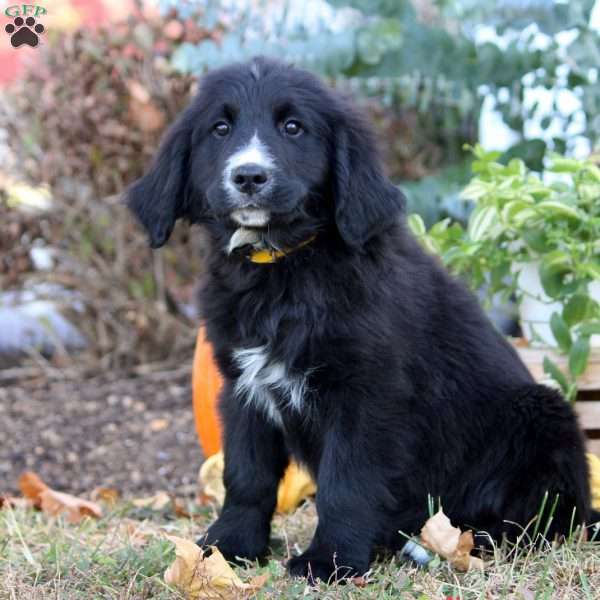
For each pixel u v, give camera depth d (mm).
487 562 3740
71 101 7582
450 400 3982
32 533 4430
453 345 4020
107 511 5160
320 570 3533
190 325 8172
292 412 3824
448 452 4008
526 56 6625
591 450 4793
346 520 3645
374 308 3666
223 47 6633
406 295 3832
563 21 6500
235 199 3600
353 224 3709
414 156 7762
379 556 3928
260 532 3898
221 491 5066
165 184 3980
